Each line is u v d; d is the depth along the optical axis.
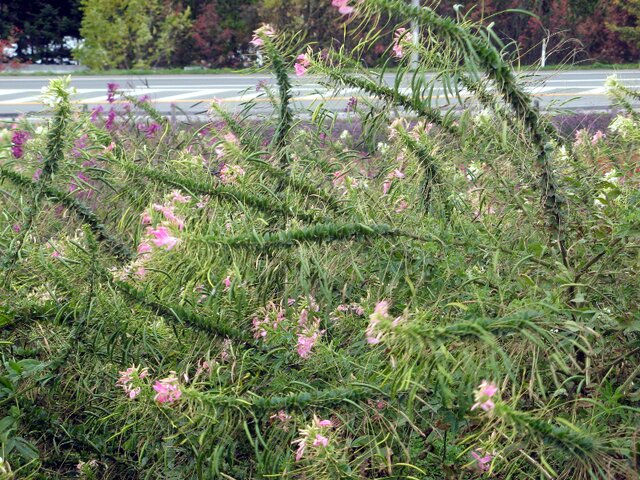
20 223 2.72
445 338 1.58
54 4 24.06
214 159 2.93
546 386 2.01
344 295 2.28
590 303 2.13
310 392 2.03
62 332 2.38
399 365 1.68
